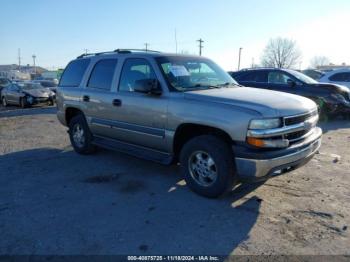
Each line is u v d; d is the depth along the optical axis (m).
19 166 6.04
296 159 4.11
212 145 4.23
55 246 3.37
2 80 25.73
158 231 3.64
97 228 3.72
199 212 4.08
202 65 5.53
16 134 9.14
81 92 6.45
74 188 4.92
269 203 4.33
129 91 5.42
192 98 4.50
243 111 3.96
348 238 3.48
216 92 4.67
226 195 4.55
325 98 10.33
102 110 5.91
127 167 5.91
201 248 3.31
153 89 4.81
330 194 4.63
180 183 5.07
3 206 4.31
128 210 4.16
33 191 4.82
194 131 4.68
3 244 3.41
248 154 3.88
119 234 3.59
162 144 4.91
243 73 11.70
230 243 3.40
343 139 8.11
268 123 3.88
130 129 5.39
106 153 6.89
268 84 11.04
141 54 5.32
